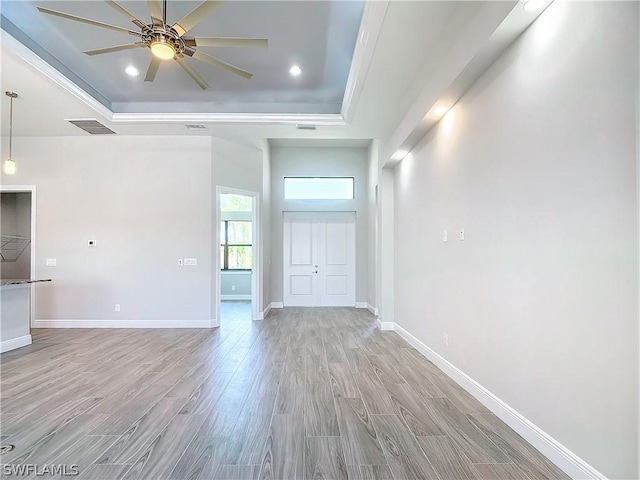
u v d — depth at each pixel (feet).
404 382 10.22
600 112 5.22
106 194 17.89
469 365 9.36
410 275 14.62
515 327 7.32
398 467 6.16
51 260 17.90
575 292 5.70
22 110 14.35
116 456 6.50
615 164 4.98
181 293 17.87
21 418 7.98
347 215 25.08
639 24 4.60
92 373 11.01
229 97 15.33
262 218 21.07
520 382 7.16
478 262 8.83
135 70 13.01
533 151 6.70
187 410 8.40
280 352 13.43
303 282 24.97
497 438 7.09
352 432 7.37
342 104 14.38
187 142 17.92
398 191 16.61
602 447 5.21
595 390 5.33
